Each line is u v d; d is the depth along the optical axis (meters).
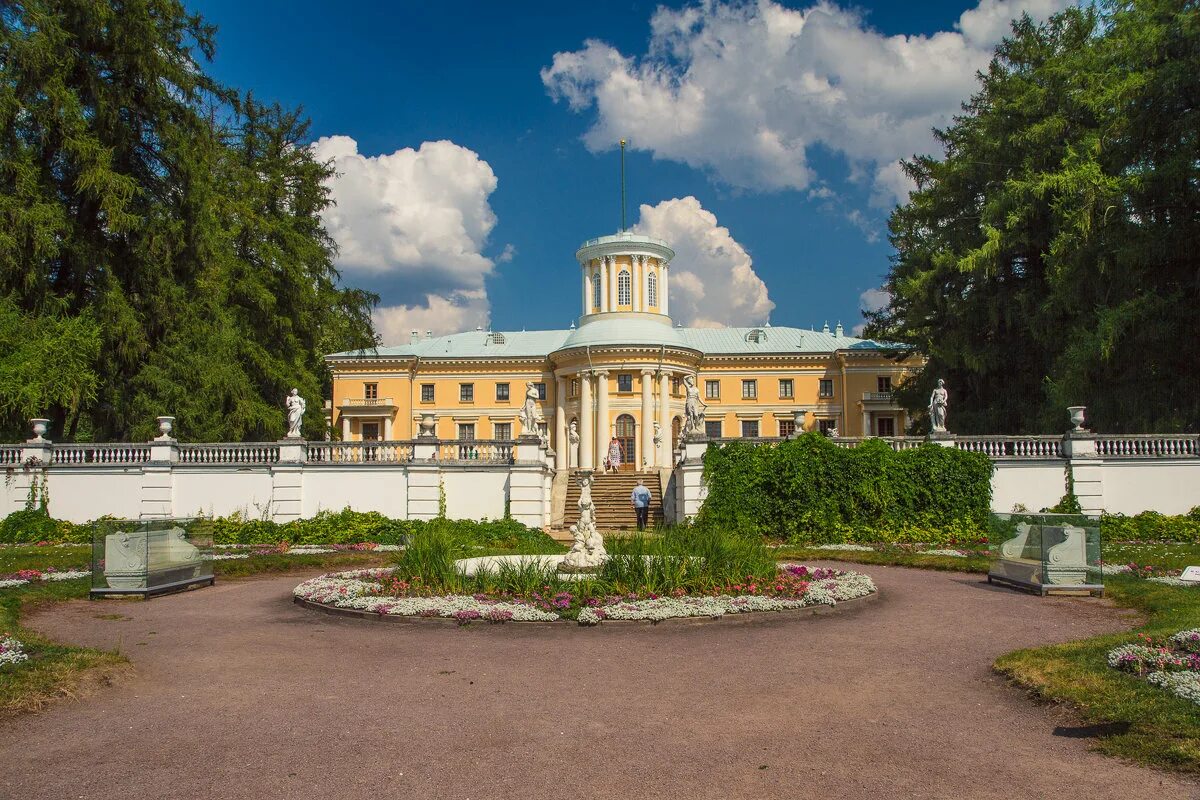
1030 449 25.41
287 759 6.04
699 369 59.25
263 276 35.34
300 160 41.88
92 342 25.91
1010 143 33.41
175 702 7.54
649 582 12.60
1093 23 34.97
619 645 9.97
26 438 28.48
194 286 30.44
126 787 5.52
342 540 23.92
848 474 24.05
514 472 26.70
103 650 9.52
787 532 23.80
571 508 32.81
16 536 25.08
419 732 6.65
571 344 54.44
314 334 40.03
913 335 39.19
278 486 26.27
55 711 7.23
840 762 5.95
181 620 11.84
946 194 37.25
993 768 5.80
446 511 26.64
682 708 7.31
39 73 25.44
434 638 10.44
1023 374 34.38
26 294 26.28
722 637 10.41
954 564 17.44
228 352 30.30
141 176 29.66
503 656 9.41
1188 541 21.78
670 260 59.12
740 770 5.80
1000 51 37.28
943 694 7.70
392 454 27.86
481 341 63.81
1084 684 7.42
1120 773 5.65
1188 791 5.30
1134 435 25.08
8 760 6.04
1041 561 13.72
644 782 5.58
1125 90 26.14
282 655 9.51
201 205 29.50
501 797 5.33
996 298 33.31
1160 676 7.27
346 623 11.50
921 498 24.08
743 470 24.52
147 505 26.12
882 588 14.56
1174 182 25.28
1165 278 26.45
